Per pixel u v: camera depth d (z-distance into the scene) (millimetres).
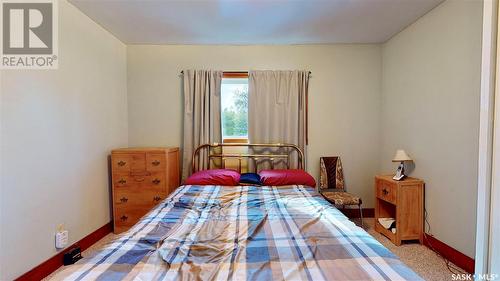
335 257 1138
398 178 2520
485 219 913
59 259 2084
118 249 1221
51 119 2021
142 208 2748
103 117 2732
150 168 2740
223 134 3303
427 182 2416
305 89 3184
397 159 2553
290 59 3236
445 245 2188
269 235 1414
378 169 3287
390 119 3053
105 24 2633
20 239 1747
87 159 2461
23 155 1775
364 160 3293
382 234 2711
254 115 3174
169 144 3270
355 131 3279
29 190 1818
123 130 3148
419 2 2205
